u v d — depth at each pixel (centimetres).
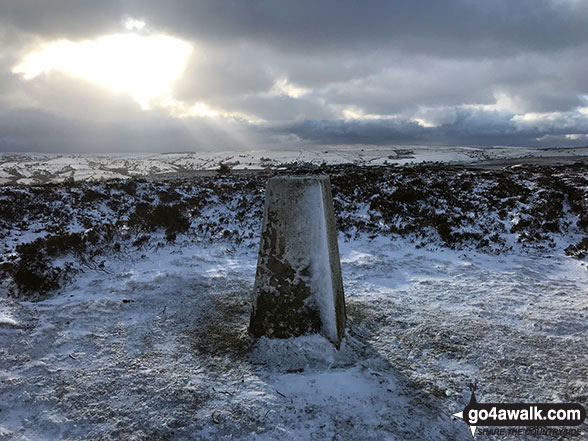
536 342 453
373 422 325
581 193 1195
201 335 466
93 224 1088
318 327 421
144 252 778
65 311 509
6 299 546
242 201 1266
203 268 694
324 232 411
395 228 953
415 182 1416
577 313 529
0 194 1296
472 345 445
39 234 1006
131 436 304
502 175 1625
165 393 354
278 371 392
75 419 321
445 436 312
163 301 556
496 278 674
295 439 305
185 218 980
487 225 997
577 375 389
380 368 400
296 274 416
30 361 399
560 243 890
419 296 591
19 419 321
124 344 442
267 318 429
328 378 378
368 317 514
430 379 384
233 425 317
